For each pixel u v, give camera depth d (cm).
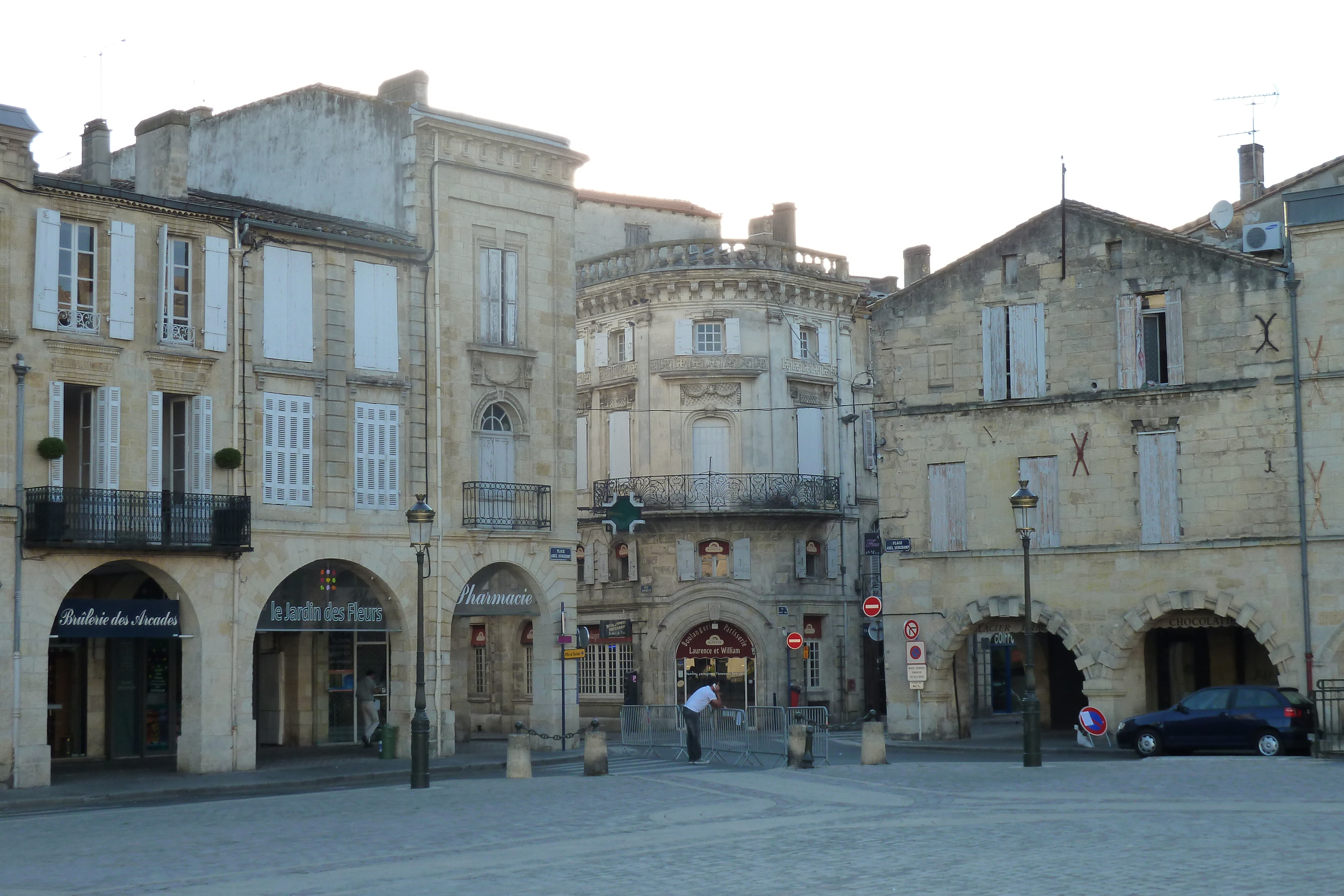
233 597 3425
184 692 3378
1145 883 1466
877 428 4275
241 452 3472
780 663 5347
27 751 3070
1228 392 3841
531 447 4041
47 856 1903
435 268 3878
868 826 1998
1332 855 1628
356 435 3688
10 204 3158
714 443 5394
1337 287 3741
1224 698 3403
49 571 3148
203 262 3459
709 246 5466
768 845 1819
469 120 3966
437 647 3784
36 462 3161
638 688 5353
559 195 4166
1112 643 3925
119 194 3309
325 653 4081
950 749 3916
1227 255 3862
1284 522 3753
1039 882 1488
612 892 1488
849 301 5719
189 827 2175
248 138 4378
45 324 3191
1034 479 4056
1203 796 2338
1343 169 4569
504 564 3975
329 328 3662
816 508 5403
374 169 3981
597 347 5650
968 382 4162
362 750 3947
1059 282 4072
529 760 2941
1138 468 3934
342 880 1622
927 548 4175
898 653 4200
